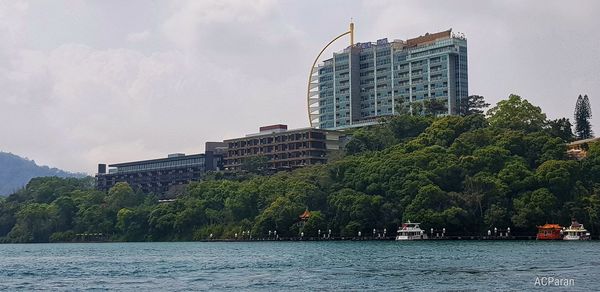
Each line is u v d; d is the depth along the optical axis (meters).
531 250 149.88
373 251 160.38
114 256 172.12
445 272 99.50
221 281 95.69
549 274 93.31
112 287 92.19
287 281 92.88
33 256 181.88
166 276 106.38
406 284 85.38
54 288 92.69
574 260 117.19
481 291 77.00
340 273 101.88
